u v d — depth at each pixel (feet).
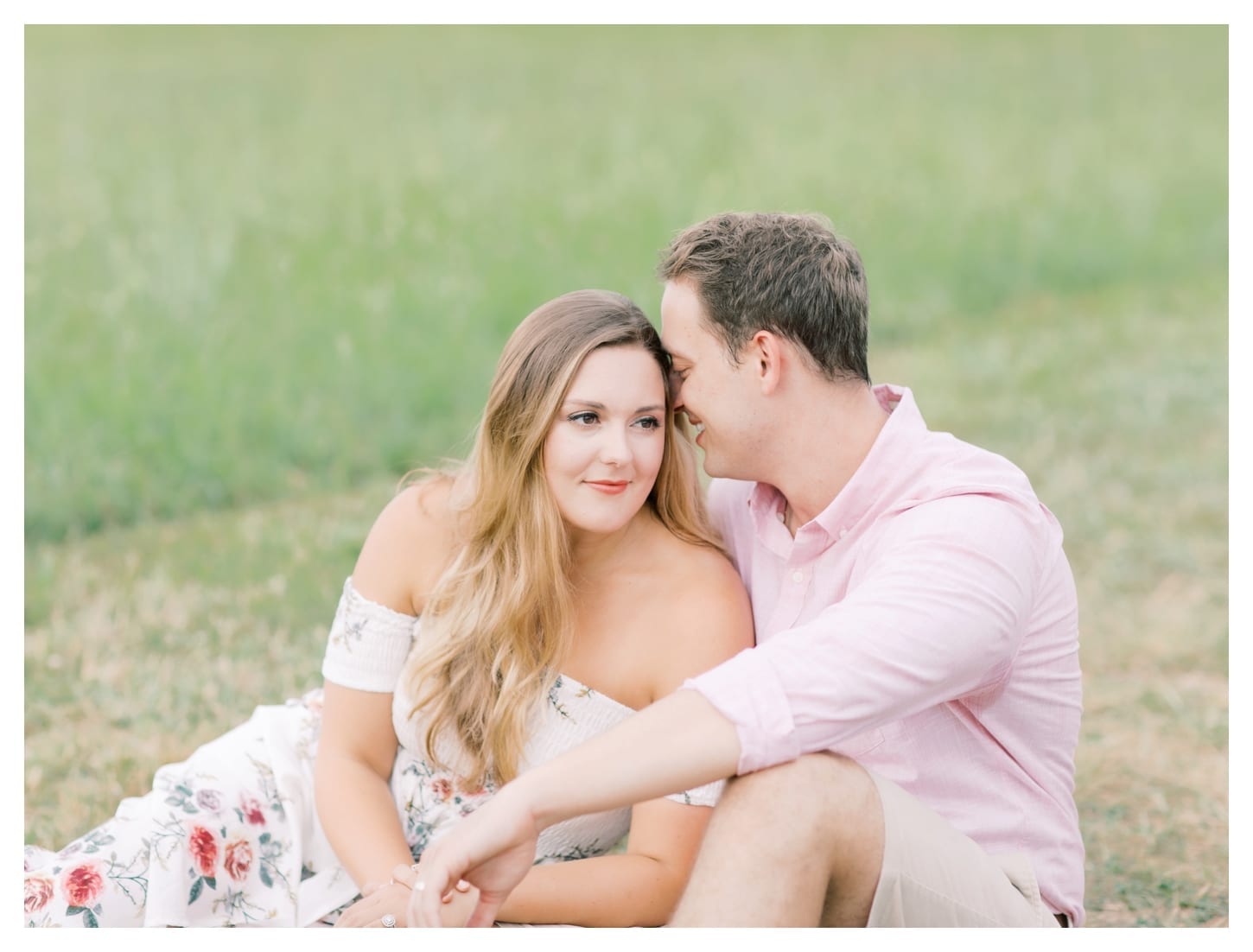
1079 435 19.20
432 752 7.48
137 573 14.61
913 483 6.86
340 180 29.50
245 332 21.27
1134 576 14.92
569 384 6.92
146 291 22.24
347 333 21.26
